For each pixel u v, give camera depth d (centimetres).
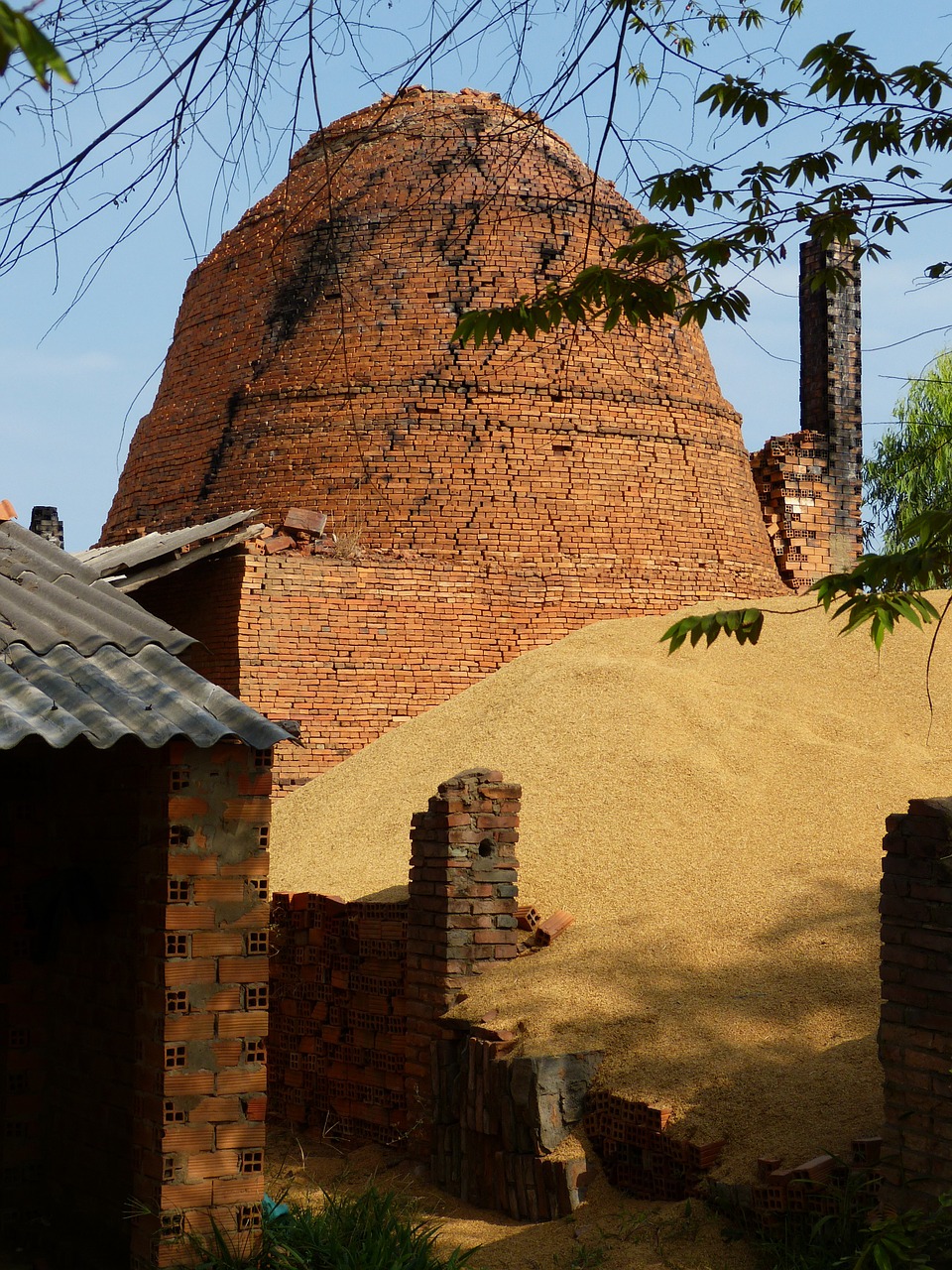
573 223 1872
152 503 1978
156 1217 544
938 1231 507
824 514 2164
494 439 1766
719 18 535
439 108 1922
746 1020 743
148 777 582
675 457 1866
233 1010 561
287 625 1542
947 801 558
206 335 2008
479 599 1678
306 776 1527
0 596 659
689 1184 656
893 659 1312
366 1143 923
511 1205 744
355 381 1802
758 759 1119
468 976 867
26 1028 716
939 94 561
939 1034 540
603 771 1124
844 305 2230
